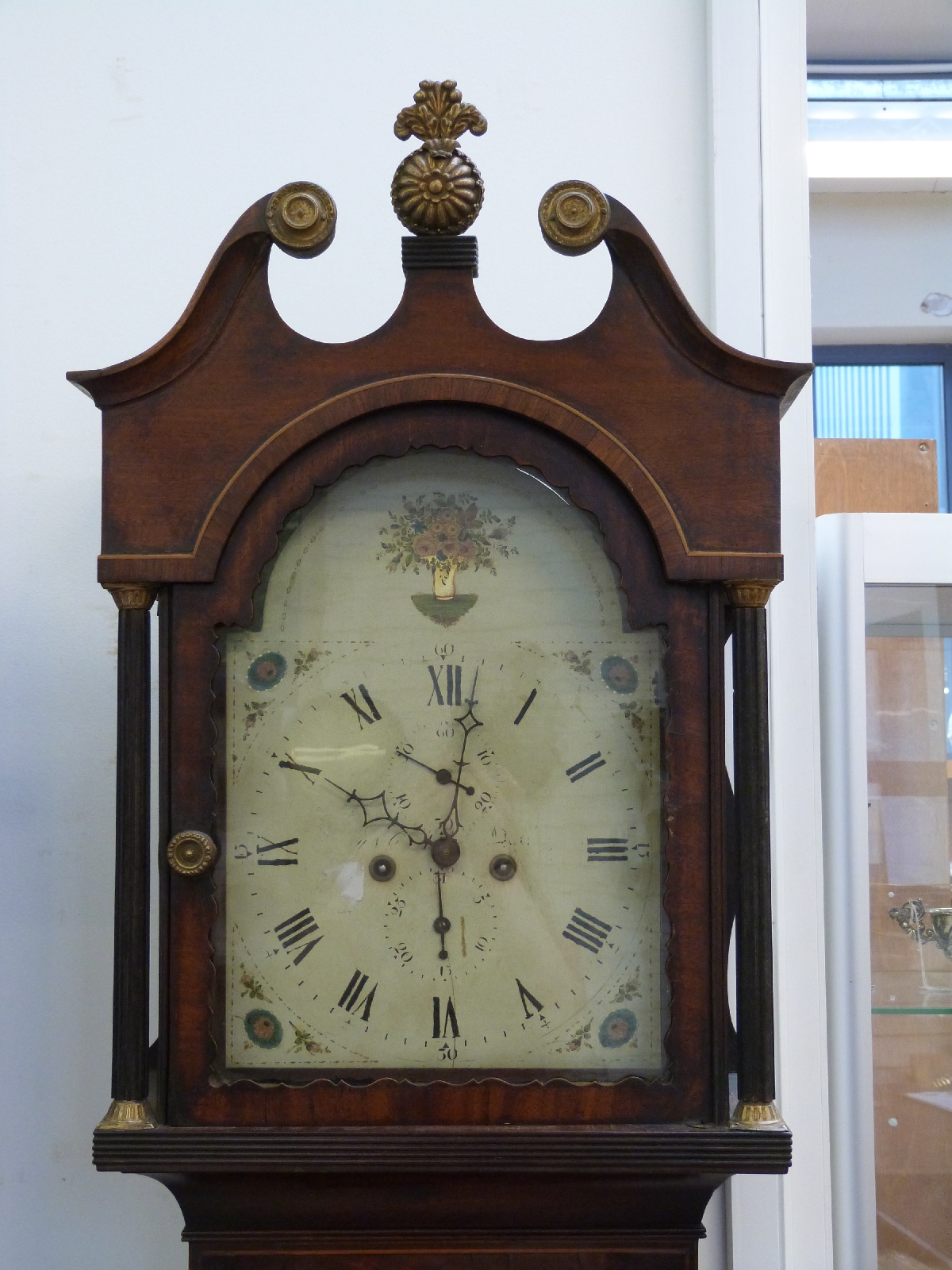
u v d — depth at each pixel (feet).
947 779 4.23
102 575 2.90
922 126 5.29
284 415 2.93
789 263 4.18
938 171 5.43
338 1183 2.91
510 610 2.99
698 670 2.92
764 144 4.18
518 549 3.00
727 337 4.14
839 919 4.17
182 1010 2.86
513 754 2.97
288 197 2.89
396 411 2.95
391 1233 2.97
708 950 2.87
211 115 4.25
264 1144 2.80
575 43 4.28
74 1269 3.96
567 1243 2.98
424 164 2.93
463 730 2.98
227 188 4.24
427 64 4.27
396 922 2.94
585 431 2.92
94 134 4.24
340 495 3.01
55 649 4.14
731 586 2.92
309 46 4.27
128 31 4.26
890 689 4.26
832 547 4.31
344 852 2.95
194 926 2.88
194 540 2.91
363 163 4.24
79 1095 4.02
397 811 2.97
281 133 4.25
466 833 2.96
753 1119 2.81
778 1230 3.90
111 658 4.15
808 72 5.30
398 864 2.95
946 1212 4.14
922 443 4.85
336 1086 2.85
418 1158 2.80
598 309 4.20
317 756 2.97
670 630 2.92
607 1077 2.87
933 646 4.26
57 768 4.11
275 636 2.98
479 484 3.01
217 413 2.93
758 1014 2.86
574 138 4.25
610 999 2.91
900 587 4.26
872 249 5.64
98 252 4.22
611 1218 2.97
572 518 3.00
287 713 2.97
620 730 2.96
